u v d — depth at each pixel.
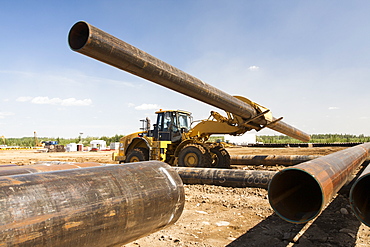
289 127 11.38
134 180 2.69
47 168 4.18
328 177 2.95
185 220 4.82
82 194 2.25
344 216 4.80
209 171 7.73
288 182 3.18
